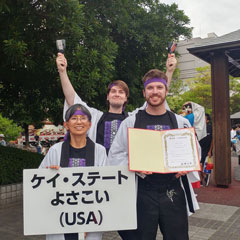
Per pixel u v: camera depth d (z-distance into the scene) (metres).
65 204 2.14
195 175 2.42
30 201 2.12
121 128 2.42
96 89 6.22
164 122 2.42
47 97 7.03
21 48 4.50
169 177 2.29
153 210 2.26
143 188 2.30
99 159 2.35
